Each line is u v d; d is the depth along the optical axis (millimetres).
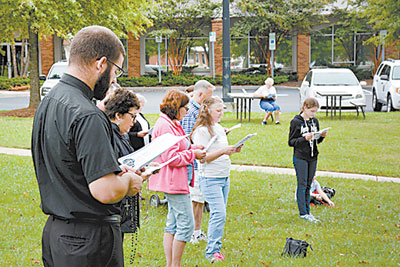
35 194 8008
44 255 2957
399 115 17750
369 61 35656
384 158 11195
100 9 18859
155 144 3492
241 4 32469
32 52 19969
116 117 4457
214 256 5508
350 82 18500
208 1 33781
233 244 6004
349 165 10461
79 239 2789
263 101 15672
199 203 6078
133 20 20875
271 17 32031
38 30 19266
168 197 4844
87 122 2662
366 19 33031
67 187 2756
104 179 2646
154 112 20000
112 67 2850
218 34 34625
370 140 13141
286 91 30031
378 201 7953
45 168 2830
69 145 2680
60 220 2828
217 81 33875
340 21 35094
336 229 6613
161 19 33625
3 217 6828
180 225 4879
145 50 36438
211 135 5438
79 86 2783
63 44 36156
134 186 2850
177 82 34031
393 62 20016
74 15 17938
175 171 4785
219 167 5438
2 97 28781
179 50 35875
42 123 2787
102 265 2861
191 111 6094
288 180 9195
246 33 33312
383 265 5402
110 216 2924
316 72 18984
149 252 5727
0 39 20047
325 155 11477
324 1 32406
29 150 12211
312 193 7871
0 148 12344
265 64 36031
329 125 15500
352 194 8367
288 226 6723
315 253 5742
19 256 5453
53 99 2756
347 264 5383
